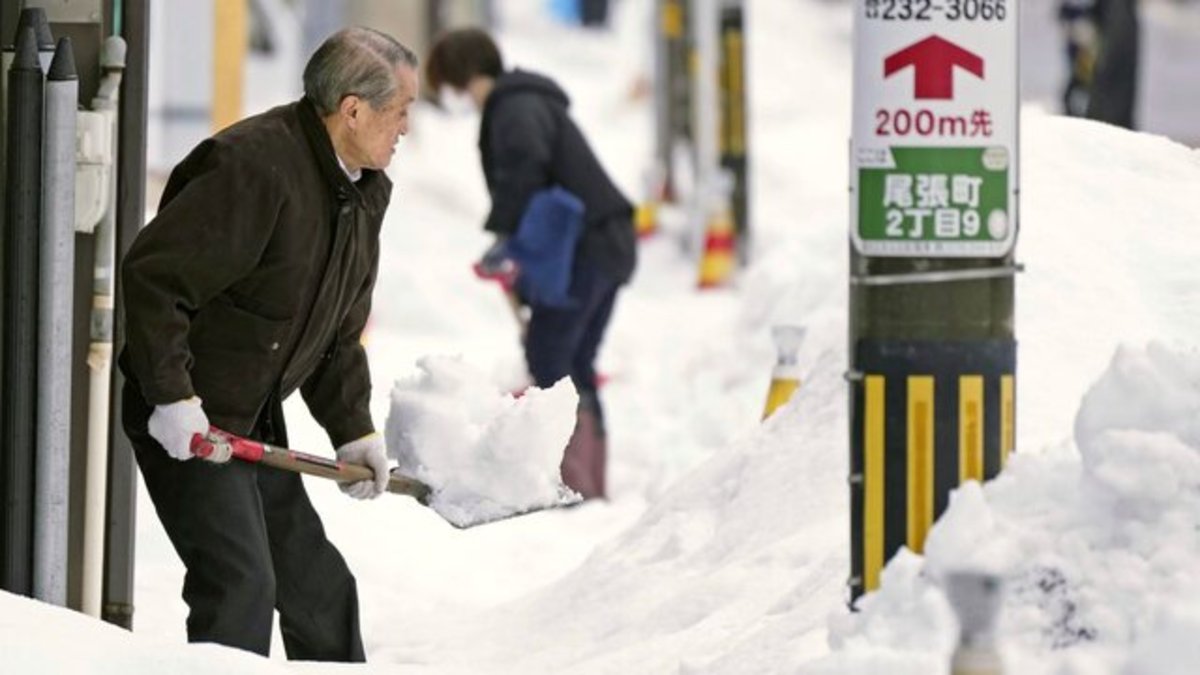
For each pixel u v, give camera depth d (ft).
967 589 36.55
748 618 54.13
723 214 144.05
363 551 72.18
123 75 56.08
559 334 86.48
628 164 181.78
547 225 86.17
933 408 43.68
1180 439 42.16
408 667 49.21
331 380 53.01
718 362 106.01
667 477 88.94
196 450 49.03
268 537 53.26
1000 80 43.50
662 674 52.08
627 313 131.95
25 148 52.11
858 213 43.78
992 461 43.86
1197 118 175.32
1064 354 58.80
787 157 180.86
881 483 43.83
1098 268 61.21
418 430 53.21
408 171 163.02
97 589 56.65
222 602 50.31
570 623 59.77
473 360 105.40
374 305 116.37
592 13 248.32
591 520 82.28
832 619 43.24
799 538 57.21
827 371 63.36
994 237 43.62
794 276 105.70
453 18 216.95
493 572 73.26
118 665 44.60
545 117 86.53
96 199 54.75
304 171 49.67
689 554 60.80
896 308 43.68
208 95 111.96
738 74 148.97
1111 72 154.40
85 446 56.24
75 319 55.98
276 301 49.93
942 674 40.19
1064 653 40.93
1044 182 64.34
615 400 104.94
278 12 167.02
